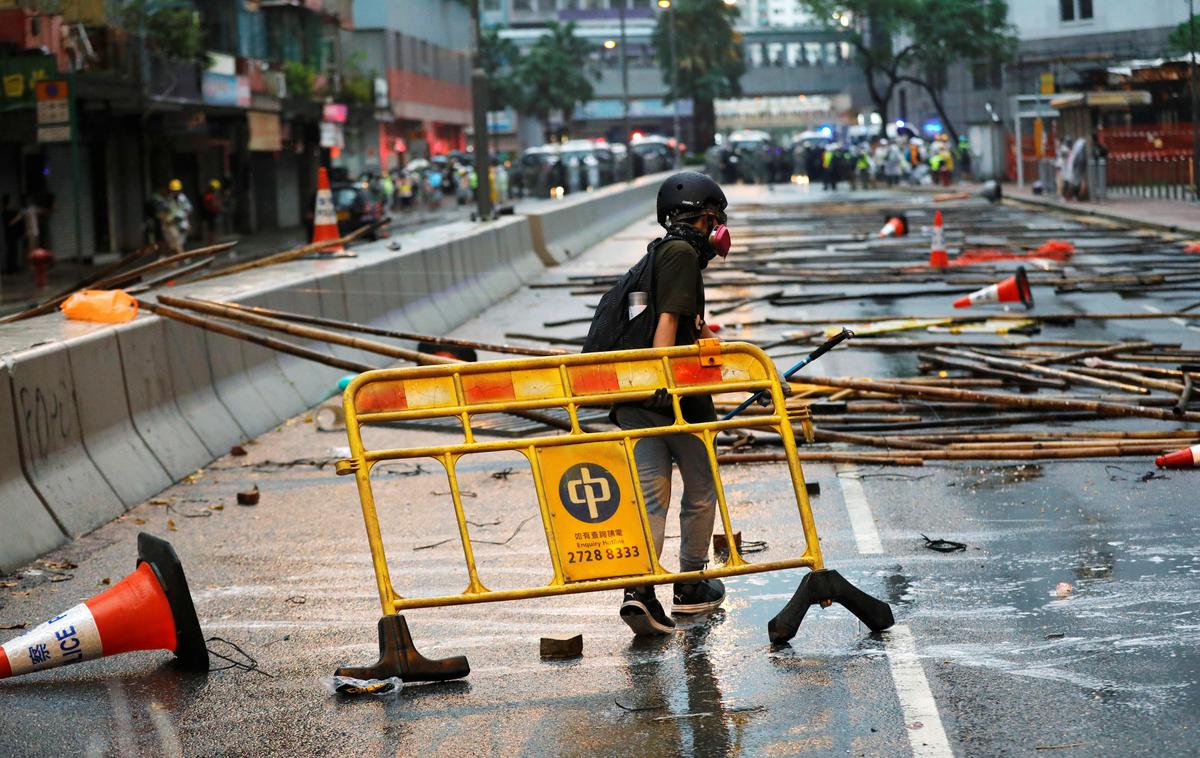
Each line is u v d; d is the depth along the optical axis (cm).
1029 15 17912
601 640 1507
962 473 2269
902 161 16225
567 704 1315
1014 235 7556
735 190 16350
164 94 9769
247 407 2869
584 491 1466
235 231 13050
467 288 5072
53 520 2031
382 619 1391
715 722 1250
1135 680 1311
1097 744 1165
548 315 4934
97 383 2277
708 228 1580
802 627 1520
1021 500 2078
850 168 15900
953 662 1384
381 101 16738
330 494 2320
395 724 1285
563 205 7788
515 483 2358
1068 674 1336
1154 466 2259
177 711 1342
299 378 3212
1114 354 3058
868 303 4769
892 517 2009
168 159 11194
